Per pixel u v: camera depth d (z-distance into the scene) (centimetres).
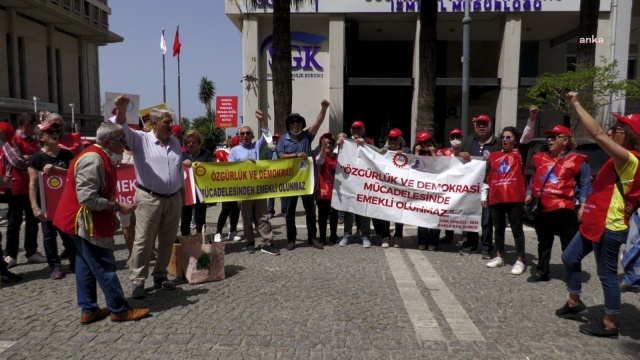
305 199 742
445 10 1764
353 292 528
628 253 390
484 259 684
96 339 398
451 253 725
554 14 1781
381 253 718
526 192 597
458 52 2291
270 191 712
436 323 440
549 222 561
